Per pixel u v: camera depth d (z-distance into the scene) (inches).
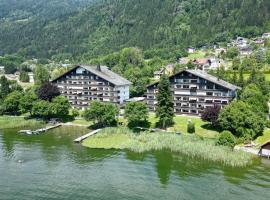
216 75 6633.9
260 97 4982.8
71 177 3112.7
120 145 4033.0
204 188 2878.9
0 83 6776.6
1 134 4628.4
